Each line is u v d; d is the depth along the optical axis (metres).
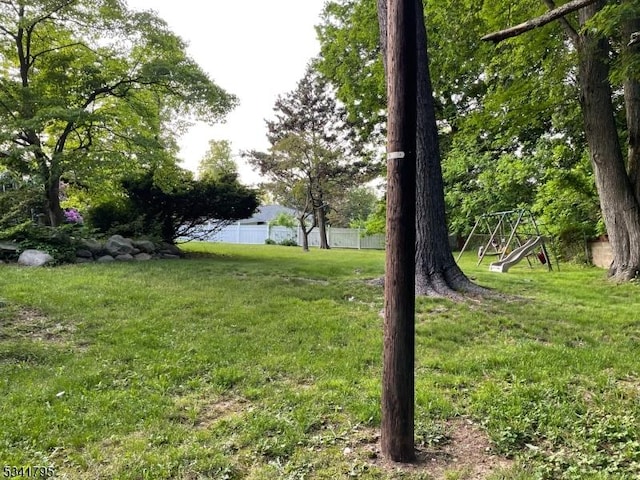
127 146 10.23
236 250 14.16
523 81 8.31
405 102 2.22
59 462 2.12
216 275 7.48
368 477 2.05
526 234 12.22
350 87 11.58
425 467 2.15
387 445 2.21
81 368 3.28
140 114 10.29
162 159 9.85
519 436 2.42
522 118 8.87
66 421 2.49
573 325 4.70
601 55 7.38
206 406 2.77
